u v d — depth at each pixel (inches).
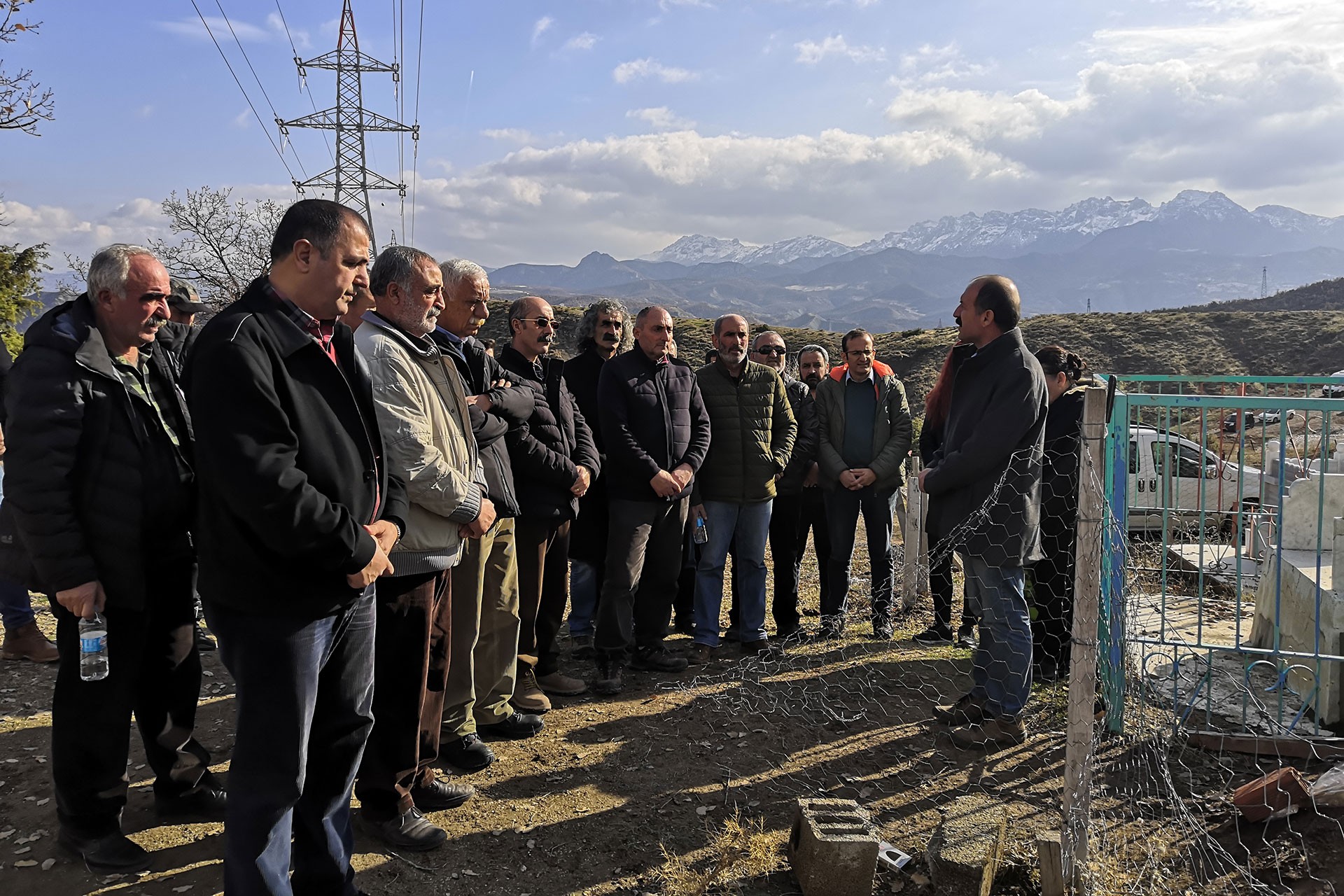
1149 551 304.0
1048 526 198.7
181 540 126.7
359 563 93.7
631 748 163.6
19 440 109.6
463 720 153.3
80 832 119.3
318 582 93.5
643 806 141.2
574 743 165.6
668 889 118.6
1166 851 124.3
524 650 179.2
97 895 115.6
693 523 229.8
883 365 239.0
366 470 101.9
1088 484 108.6
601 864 124.5
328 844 104.5
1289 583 181.6
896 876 120.2
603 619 195.2
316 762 103.2
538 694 180.5
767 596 285.4
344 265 97.3
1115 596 167.5
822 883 113.2
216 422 86.4
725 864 123.6
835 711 181.5
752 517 216.5
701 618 219.3
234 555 90.4
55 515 109.8
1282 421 155.6
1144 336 2006.6
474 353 161.0
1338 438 246.5
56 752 117.6
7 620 201.3
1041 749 161.2
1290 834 126.1
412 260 127.6
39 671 197.9
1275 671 185.9
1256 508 304.7
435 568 126.1
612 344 223.8
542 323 180.9
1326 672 158.2
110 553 116.1
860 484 225.5
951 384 201.5
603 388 195.9
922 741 166.7
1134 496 392.5
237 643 92.3
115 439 117.3
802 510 257.8
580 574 235.8
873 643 229.3
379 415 121.0
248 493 85.4
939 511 173.9
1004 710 163.5
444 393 133.7
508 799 143.5
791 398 251.0
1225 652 177.0
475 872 122.3
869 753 161.3
